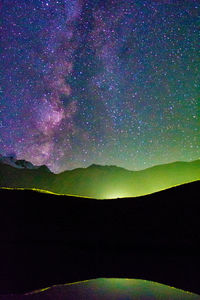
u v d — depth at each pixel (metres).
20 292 6.75
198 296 6.48
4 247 11.25
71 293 6.64
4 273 8.22
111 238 12.36
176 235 12.25
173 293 6.73
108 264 9.30
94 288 7.09
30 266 8.97
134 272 8.48
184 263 9.33
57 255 10.29
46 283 7.47
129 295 6.46
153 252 10.75
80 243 11.90
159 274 8.23
